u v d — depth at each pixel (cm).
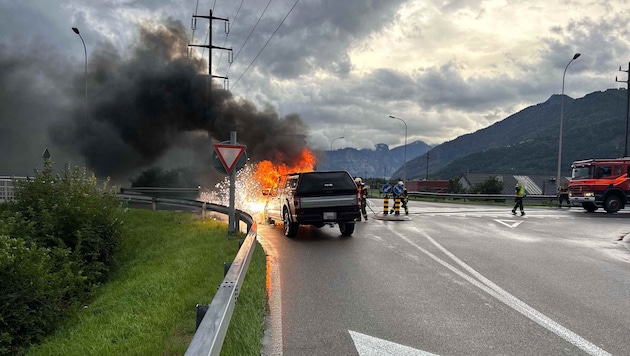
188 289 645
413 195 4394
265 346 457
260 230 1501
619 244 1198
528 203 3341
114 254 1204
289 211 1310
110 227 1170
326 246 1139
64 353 472
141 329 484
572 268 860
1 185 1784
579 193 2325
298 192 1255
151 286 703
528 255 1005
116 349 431
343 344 463
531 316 558
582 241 1247
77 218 1091
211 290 620
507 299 636
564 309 588
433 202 3562
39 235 1034
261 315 554
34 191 1138
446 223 1709
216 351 288
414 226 1600
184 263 863
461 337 484
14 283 696
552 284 728
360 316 559
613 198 2242
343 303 617
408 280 757
